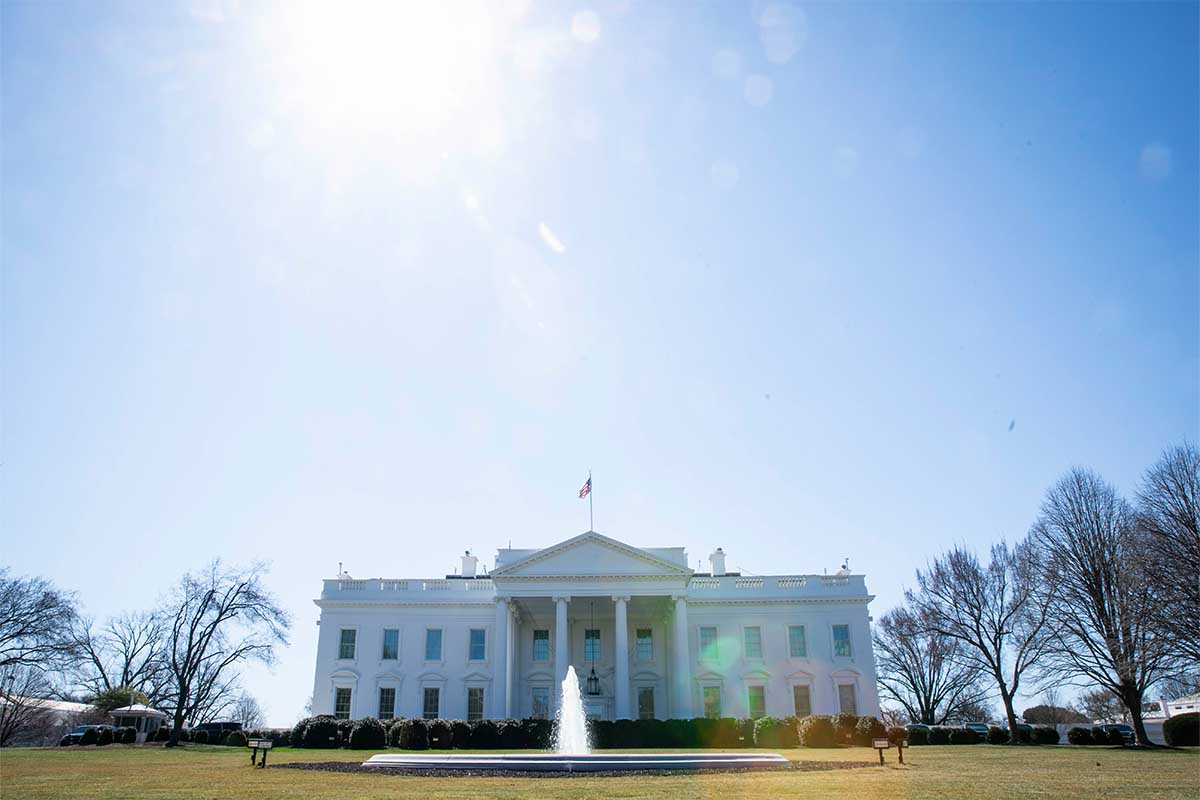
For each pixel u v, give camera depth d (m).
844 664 66.50
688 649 64.31
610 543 64.38
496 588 64.00
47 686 86.75
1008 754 38.97
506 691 61.97
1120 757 36.03
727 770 28.06
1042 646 58.91
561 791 20.89
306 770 28.88
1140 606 49.12
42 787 22.30
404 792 20.73
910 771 27.80
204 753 41.00
